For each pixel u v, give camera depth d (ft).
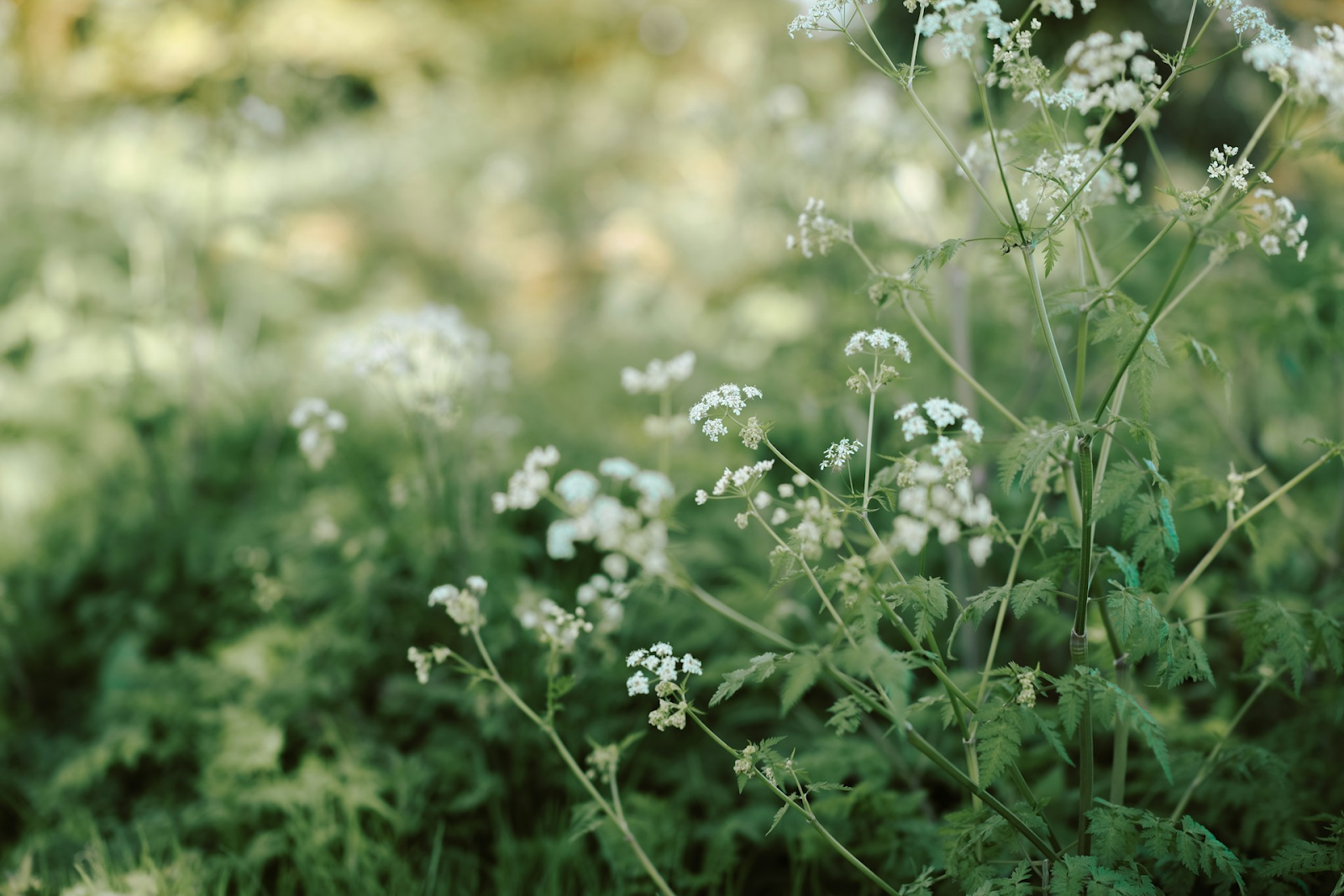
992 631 10.96
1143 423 5.55
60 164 17.65
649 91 35.94
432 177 30.94
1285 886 6.28
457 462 11.37
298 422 10.36
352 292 22.31
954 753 9.21
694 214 27.48
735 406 6.15
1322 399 13.50
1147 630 5.52
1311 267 9.48
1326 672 8.88
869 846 7.98
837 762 8.36
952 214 13.67
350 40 20.26
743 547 11.95
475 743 9.94
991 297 13.48
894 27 18.90
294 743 10.48
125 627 12.67
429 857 9.27
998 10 5.79
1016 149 7.05
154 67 16.24
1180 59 5.83
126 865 9.11
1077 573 6.38
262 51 17.22
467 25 34.40
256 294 18.29
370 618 10.95
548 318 27.91
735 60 26.55
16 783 10.70
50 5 16.98
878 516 11.58
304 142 23.52
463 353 10.92
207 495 14.69
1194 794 7.62
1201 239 5.78
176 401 14.94
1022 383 13.35
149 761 10.68
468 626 7.17
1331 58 4.99
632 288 26.71
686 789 9.45
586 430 17.28
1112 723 6.73
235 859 8.92
